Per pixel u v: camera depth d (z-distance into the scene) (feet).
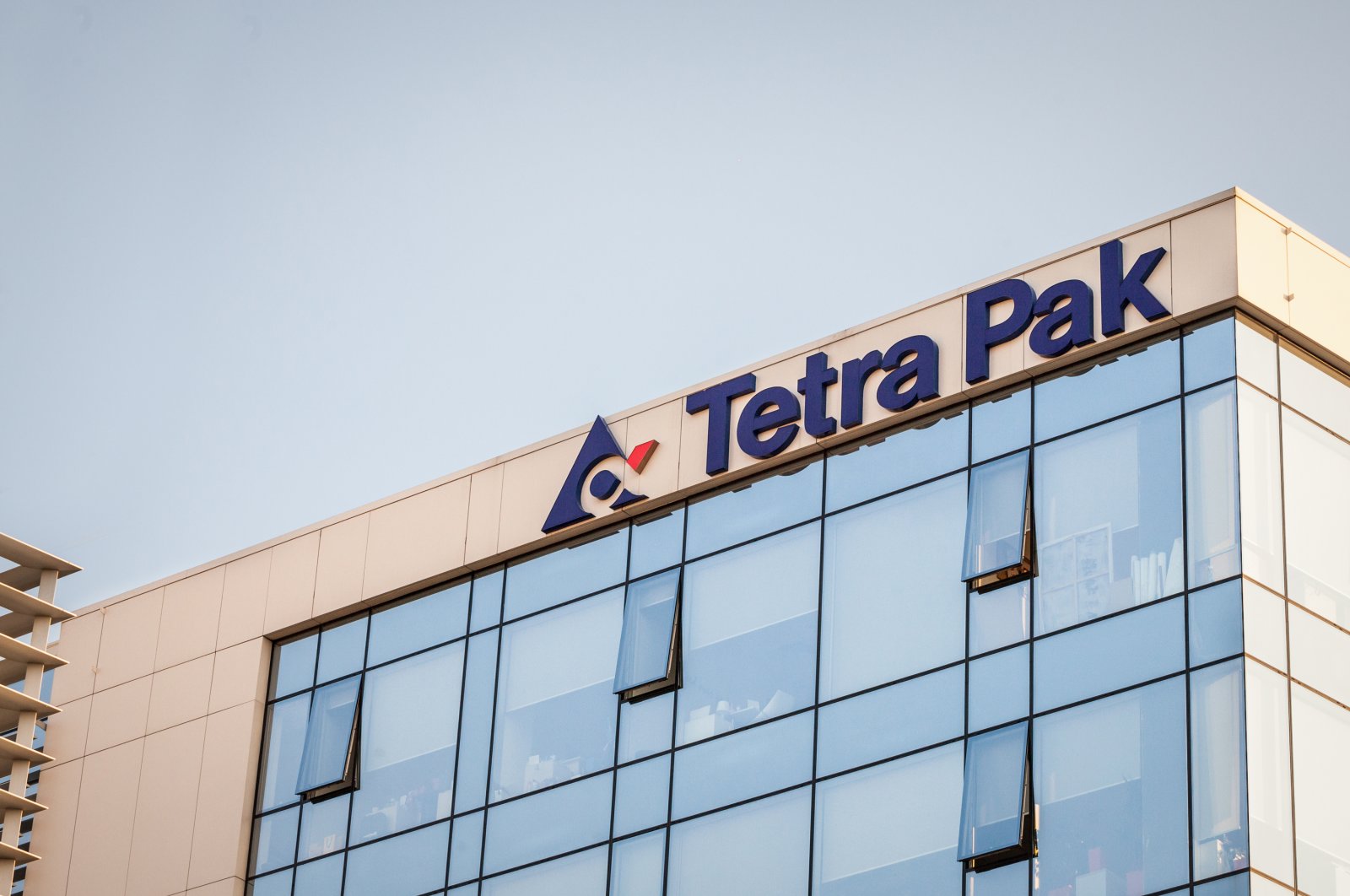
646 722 160.97
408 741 172.76
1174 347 147.84
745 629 159.02
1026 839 139.95
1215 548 140.67
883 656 151.43
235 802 178.29
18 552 184.24
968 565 149.38
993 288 156.15
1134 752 138.21
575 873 159.22
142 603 193.57
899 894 143.74
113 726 189.06
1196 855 133.59
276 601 184.75
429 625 176.04
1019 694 144.36
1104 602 143.43
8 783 188.85
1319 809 135.54
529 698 167.73
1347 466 148.15
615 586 166.91
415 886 166.91
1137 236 151.84
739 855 152.05
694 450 166.30
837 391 160.66
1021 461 150.82
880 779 147.84
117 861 182.29
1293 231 151.12
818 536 158.20
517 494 174.50
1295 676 138.41
